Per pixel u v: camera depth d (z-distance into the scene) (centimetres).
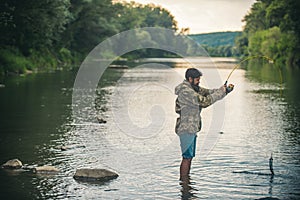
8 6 3416
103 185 774
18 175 824
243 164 900
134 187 763
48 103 1805
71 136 1163
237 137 1159
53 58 4734
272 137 1161
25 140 1115
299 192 742
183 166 826
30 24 3581
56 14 3628
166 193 736
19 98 1947
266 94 2273
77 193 734
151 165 891
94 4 5700
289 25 5534
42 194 728
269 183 786
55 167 876
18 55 3819
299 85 2812
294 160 931
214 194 732
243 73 4284
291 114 1566
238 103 1895
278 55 6100
